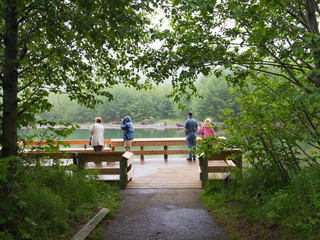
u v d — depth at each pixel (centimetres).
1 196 328
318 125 449
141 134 4106
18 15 311
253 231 362
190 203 514
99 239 364
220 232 378
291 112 420
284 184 453
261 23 314
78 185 518
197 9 238
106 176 760
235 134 494
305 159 462
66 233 364
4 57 381
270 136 458
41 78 410
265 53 377
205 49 377
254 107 456
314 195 330
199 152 499
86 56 303
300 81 428
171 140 1031
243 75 391
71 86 418
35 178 452
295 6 383
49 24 344
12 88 364
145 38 421
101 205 493
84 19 326
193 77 372
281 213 357
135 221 430
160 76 364
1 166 291
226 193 520
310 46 339
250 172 532
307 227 298
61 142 399
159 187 636
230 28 394
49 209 387
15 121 368
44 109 369
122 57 448
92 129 888
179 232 384
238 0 250
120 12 317
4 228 321
